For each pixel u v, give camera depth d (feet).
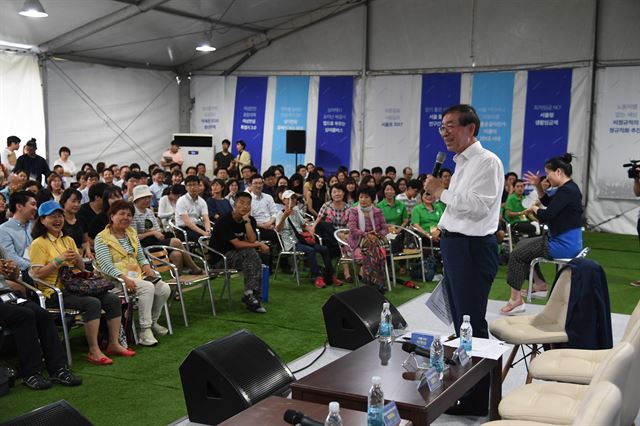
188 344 17.22
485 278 11.80
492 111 43.75
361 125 47.16
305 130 48.39
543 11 42.06
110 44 42.80
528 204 41.73
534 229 31.27
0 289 14.05
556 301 13.11
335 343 16.35
